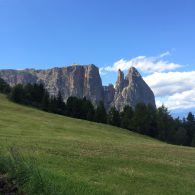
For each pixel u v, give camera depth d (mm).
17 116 90375
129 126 138875
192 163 29891
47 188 11844
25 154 20250
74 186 13305
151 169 23891
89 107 140000
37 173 12672
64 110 138625
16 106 113625
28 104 133500
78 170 19516
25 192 11766
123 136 89438
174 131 143500
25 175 12336
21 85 140250
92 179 17766
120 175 20062
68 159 22078
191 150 44094
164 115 142750
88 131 84000
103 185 16312
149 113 142250
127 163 24516
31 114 101625
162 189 18609
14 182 12289
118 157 26344
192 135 151625
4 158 13328
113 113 140500
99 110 138000
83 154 25297
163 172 23453
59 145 30094
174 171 24484
